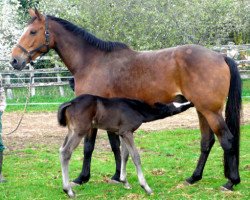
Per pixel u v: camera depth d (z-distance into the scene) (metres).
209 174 7.14
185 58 6.19
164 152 8.77
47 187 6.70
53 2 17.78
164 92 6.38
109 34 16.94
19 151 8.97
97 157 8.48
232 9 18.69
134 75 6.53
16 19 20.23
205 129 6.61
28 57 7.07
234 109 6.22
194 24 17.81
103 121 6.23
